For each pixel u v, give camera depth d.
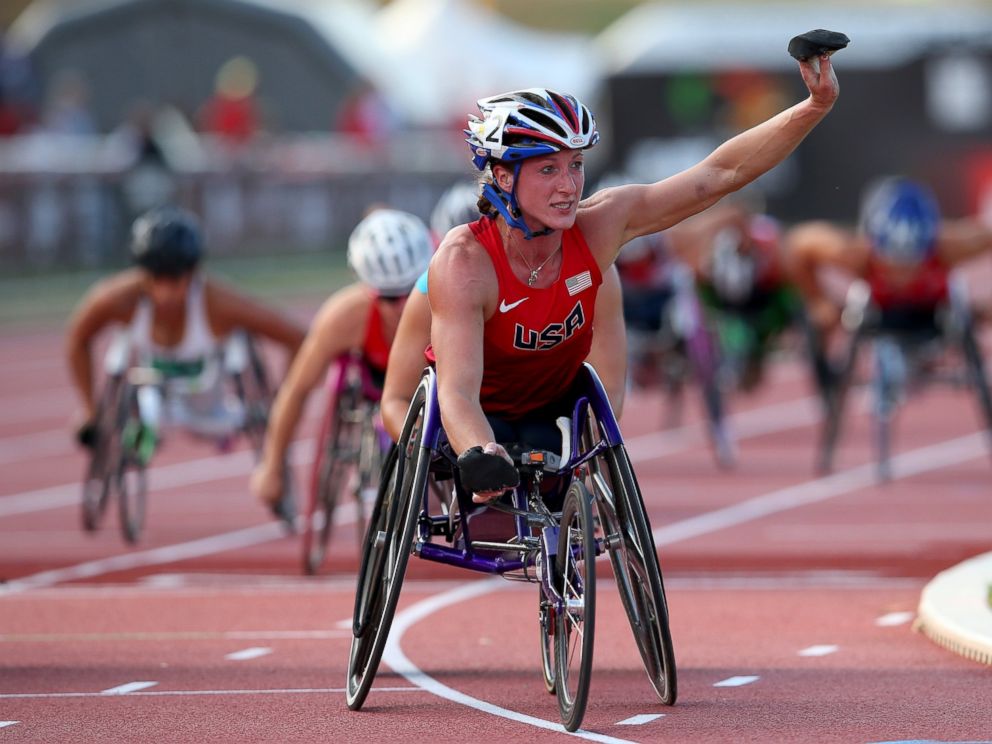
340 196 98.00
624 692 19.69
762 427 49.56
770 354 47.03
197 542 32.69
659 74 104.38
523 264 17.53
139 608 26.03
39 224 77.25
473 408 17.23
